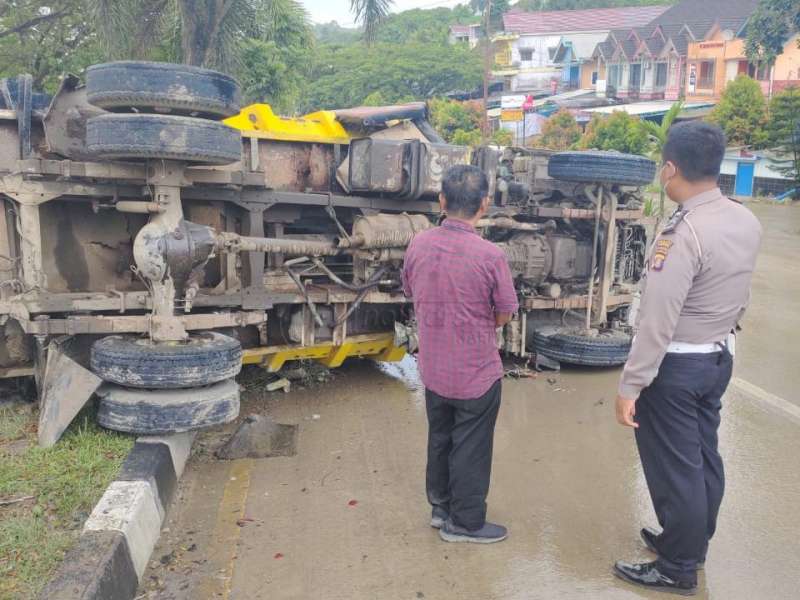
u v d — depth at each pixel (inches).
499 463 186.7
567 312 293.1
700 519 124.3
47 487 144.2
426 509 161.6
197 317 183.3
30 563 117.5
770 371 272.5
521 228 267.0
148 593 127.4
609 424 217.0
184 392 168.6
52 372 171.9
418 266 138.6
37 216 179.0
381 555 142.0
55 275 198.4
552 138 1425.9
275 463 185.5
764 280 496.1
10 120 183.6
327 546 145.2
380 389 249.4
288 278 226.4
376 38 554.9
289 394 241.9
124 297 185.3
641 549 145.1
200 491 168.7
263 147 223.8
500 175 281.4
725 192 1229.1
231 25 553.9
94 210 188.7
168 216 174.6
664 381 122.7
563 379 264.2
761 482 175.2
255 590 129.8
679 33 1784.0
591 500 166.4
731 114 1231.5
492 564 138.9
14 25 753.6
